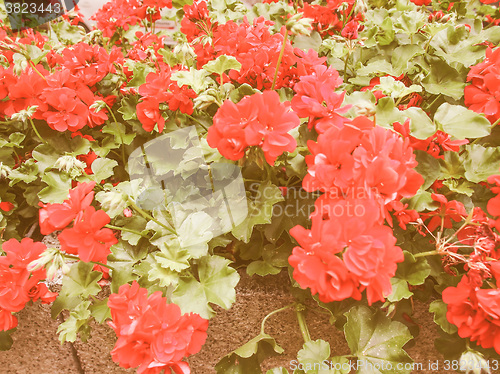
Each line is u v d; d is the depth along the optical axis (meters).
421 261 1.18
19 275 1.13
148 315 0.95
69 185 1.43
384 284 0.87
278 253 1.32
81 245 1.04
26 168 1.50
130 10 2.27
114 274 1.31
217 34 1.61
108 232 1.06
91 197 1.04
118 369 1.51
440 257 1.27
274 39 1.37
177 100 1.35
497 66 1.23
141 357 0.97
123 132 1.62
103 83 1.68
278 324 1.38
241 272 1.40
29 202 1.52
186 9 1.55
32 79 1.45
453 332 1.16
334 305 1.25
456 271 1.24
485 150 1.29
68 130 1.60
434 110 1.52
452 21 1.66
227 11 2.18
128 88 1.57
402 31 1.67
